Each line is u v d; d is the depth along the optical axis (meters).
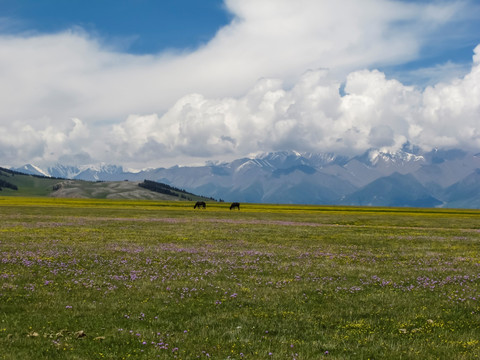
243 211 122.38
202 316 14.85
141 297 17.45
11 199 174.62
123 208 118.00
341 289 19.61
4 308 15.26
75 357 10.68
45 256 27.50
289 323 14.29
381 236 48.09
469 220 89.56
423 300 17.67
